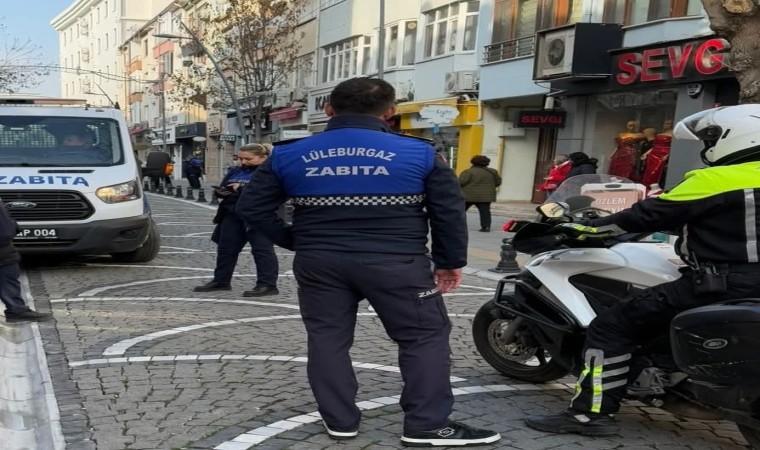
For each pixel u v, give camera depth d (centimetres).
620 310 354
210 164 4712
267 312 663
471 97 2089
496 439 357
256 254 743
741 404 304
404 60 2448
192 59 4419
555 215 405
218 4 3862
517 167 2083
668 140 1430
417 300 340
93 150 919
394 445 355
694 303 324
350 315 355
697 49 1316
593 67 1524
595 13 1638
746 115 317
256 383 450
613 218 348
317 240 340
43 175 834
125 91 6938
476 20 2109
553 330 407
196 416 392
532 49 1811
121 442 354
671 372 345
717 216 312
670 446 364
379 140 331
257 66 2998
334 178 331
